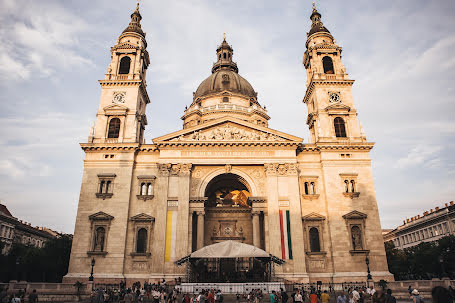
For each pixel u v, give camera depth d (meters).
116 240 50.28
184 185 52.59
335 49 64.75
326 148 56.03
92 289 41.22
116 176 53.59
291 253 49.69
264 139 55.66
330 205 53.19
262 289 41.34
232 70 92.06
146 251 50.06
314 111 61.97
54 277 73.38
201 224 51.31
